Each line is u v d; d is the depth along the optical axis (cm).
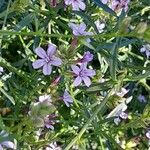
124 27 12
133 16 19
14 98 16
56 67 17
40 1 17
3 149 14
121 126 16
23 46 17
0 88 15
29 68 17
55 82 15
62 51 15
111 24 18
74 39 14
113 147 17
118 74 16
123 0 17
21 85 16
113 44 15
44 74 16
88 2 18
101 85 16
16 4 15
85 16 16
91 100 17
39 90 16
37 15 17
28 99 16
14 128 13
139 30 11
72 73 15
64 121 17
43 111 12
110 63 15
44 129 16
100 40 17
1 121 13
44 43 17
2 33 14
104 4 16
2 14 15
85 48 18
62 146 16
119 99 16
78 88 17
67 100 16
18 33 14
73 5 16
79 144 16
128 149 17
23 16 17
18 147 14
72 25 15
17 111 16
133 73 18
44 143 15
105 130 16
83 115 16
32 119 12
